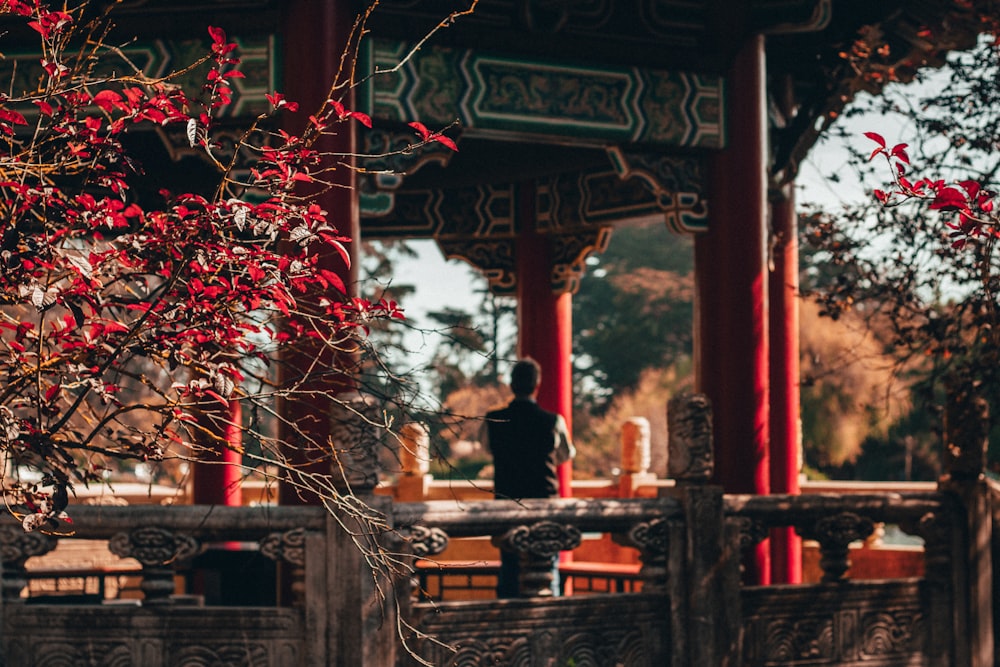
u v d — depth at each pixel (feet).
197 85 25.73
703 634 22.70
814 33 30.73
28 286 12.06
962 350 27.45
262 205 12.67
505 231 39.60
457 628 20.93
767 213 29.63
